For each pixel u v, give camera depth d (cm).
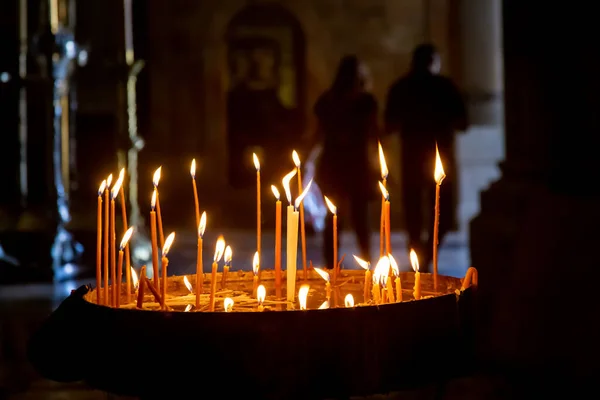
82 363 161
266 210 1483
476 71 1338
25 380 419
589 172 433
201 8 1480
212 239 1286
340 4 1472
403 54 1465
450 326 163
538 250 402
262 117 1500
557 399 361
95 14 1179
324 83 1486
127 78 876
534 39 523
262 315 146
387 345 151
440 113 725
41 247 839
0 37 920
